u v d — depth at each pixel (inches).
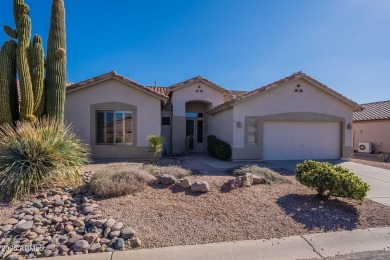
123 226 219.1
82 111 602.2
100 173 335.0
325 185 279.9
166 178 331.9
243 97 605.0
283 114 640.4
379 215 255.6
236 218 241.8
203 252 185.6
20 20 422.0
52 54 461.7
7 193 268.8
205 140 856.9
